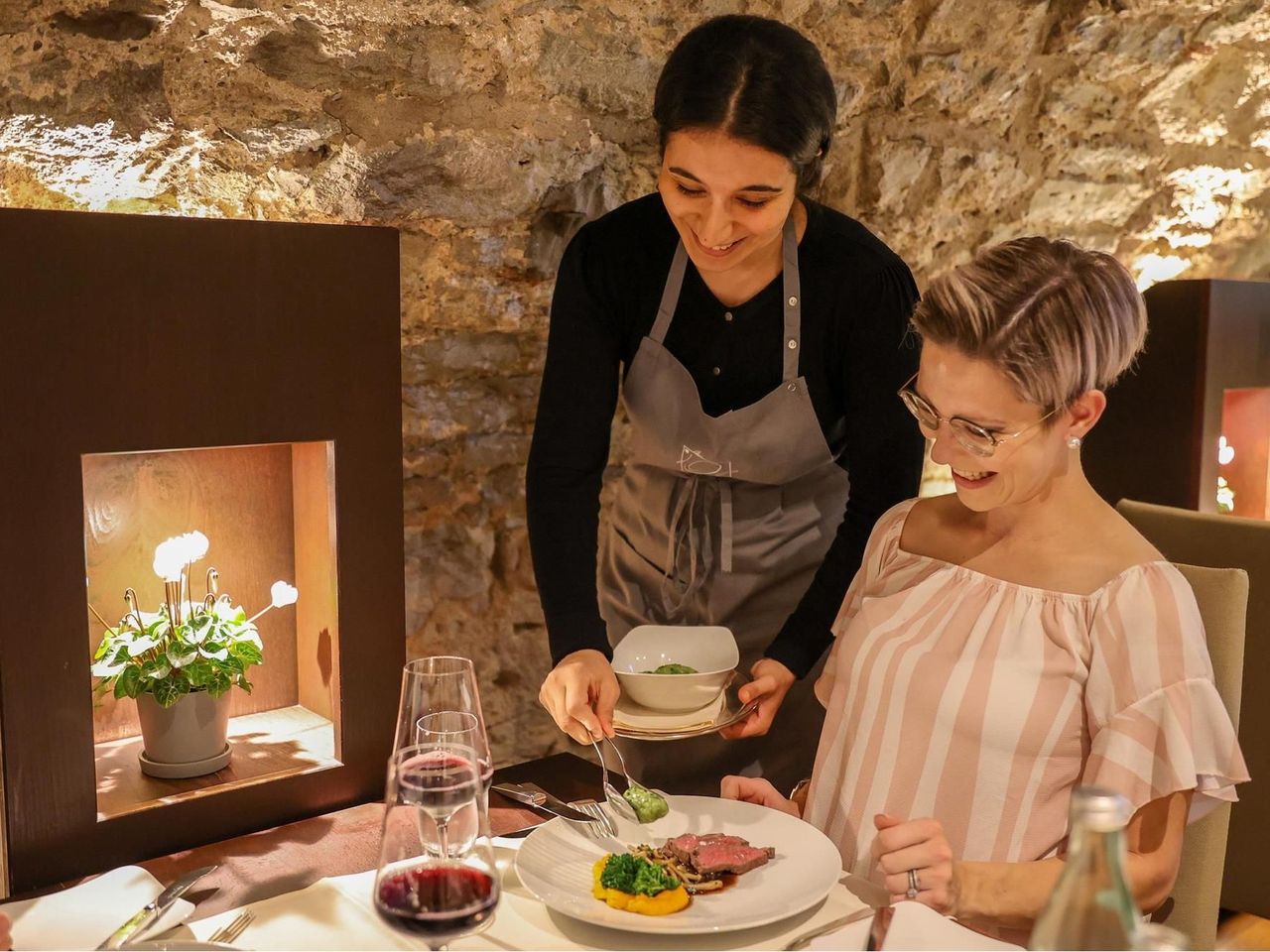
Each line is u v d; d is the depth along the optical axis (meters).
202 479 1.63
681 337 1.85
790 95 1.50
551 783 1.71
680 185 1.58
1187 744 1.17
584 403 1.85
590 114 2.14
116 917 1.16
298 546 1.70
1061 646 1.27
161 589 1.63
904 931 1.07
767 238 1.63
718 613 1.98
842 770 1.45
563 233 2.23
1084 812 0.78
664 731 1.48
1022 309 1.22
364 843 1.51
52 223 1.32
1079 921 0.78
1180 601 1.23
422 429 2.18
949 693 1.31
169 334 1.42
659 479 1.99
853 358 1.78
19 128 1.64
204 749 1.57
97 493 1.54
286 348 1.52
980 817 1.29
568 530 1.80
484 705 2.38
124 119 1.71
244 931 1.15
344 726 1.63
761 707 1.65
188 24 1.70
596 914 1.12
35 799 1.39
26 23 1.60
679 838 1.27
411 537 2.21
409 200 2.01
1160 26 2.71
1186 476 2.83
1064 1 2.56
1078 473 1.34
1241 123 3.09
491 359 2.23
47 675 1.38
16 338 1.32
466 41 1.95
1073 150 2.86
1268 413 3.07
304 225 1.51
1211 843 1.38
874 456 1.77
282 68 1.81
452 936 0.96
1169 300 2.83
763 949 1.10
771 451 1.87
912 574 1.45
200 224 1.43
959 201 2.72
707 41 1.52
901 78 2.46
